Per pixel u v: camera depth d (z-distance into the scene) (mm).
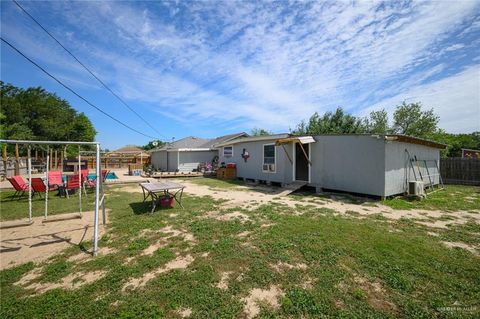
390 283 3109
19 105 37688
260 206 7590
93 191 11203
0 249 4402
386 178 8562
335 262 3686
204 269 3490
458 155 26484
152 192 6711
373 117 24938
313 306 2646
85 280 3299
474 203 8234
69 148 32344
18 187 9328
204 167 22281
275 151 13141
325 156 10406
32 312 2623
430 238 4703
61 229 5539
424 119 22359
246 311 2604
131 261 3820
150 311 2604
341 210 7098
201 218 6203
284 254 3951
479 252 4102
